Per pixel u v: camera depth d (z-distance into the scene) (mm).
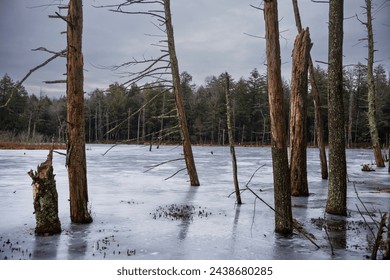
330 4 9766
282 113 7980
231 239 7828
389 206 11641
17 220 9602
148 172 23078
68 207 11289
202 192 14852
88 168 25453
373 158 38031
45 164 8328
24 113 70625
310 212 10750
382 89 68125
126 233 8297
